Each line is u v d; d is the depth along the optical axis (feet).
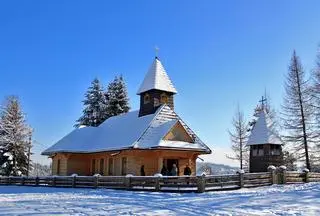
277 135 120.67
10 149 165.17
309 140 130.00
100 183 93.04
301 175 98.27
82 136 135.03
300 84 132.36
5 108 168.86
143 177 82.48
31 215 40.45
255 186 85.10
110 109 191.72
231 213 43.09
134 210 45.57
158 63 122.83
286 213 42.60
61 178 105.50
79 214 41.47
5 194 76.38
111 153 112.57
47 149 132.26
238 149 160.45
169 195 68.28
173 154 102.83
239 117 161.89
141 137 103.81
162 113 112.68
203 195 66.69
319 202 51.85
